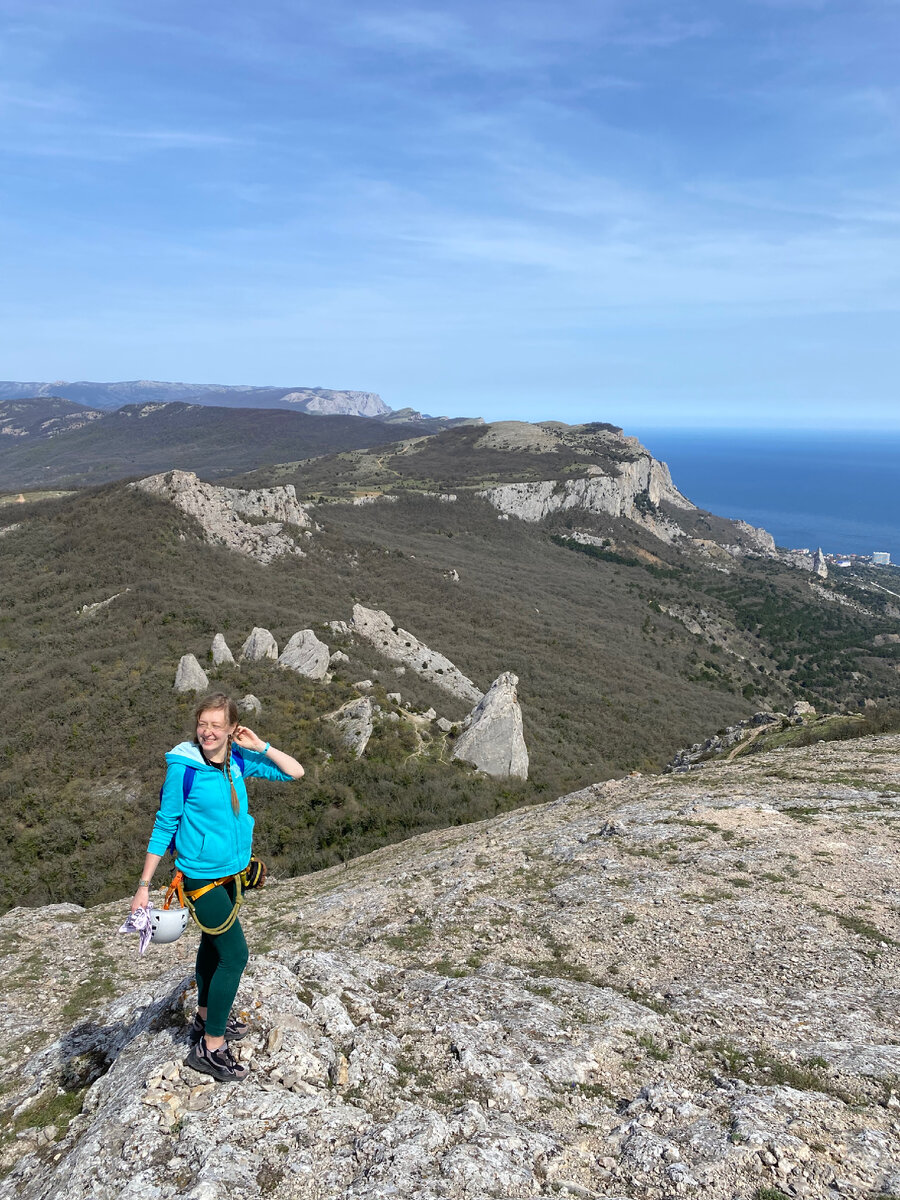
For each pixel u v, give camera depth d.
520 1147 4.62
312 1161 4.31
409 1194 4.02
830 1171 4.52
